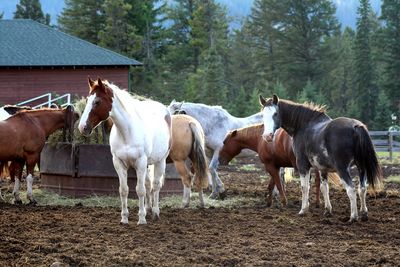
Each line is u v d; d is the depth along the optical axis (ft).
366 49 207.62
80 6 194.80
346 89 224.12
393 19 210.18
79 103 49.47
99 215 39.34
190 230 34.50
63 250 29.25
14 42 117.39
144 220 36.06
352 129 36.47
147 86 191.11
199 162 42.52
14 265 26.53
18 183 46.14
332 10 226.17
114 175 46.57
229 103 174.40
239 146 48.67
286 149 43.39
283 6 224.33
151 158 37.04
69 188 48.06
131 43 182.50
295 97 216.13
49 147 49.06
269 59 230.27
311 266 26.71
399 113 187.62
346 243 31.30
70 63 112.47
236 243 31.12
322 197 50.11
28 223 36.17
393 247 30.42
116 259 27.40
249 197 50.14
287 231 34.45
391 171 74.33
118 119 34.37
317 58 219.41
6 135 44.75
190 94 175.01
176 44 228.43
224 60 236.02
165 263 27.09
